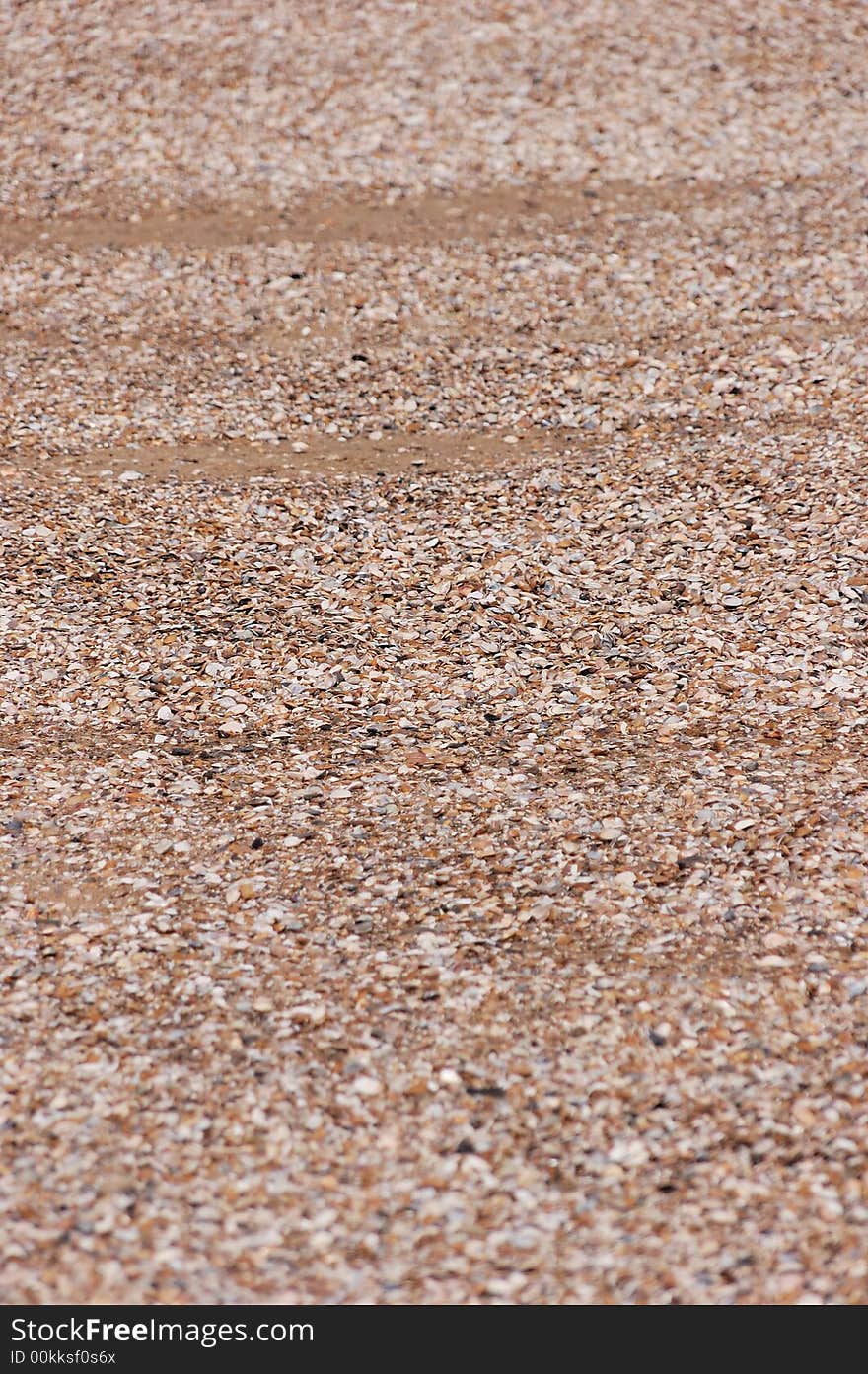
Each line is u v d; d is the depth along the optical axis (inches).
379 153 2534.5
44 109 2637.8
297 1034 932.0
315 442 1843.0
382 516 1653.5
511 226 2338.8
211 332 2100.1
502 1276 764.6
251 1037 929.5
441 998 958.4
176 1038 928.9
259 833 1136.2
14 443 1819.6
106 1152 840.9
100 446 1825.8
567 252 2252.7
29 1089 887.1
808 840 1085.1
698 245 2242.9
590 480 1710.1
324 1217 800.9
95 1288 757.3
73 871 1091.9
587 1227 791.7
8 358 2021.4
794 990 952.3
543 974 975.6
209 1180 824.3
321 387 1972.2
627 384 1924.2
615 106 2613.2
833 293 2070.6
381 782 1201.4
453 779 1202.0
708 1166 826.2
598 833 1115.9
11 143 2566.4
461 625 1440.7
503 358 2012.8
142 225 2381.9
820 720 1250.0
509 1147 844.0
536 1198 810.2
